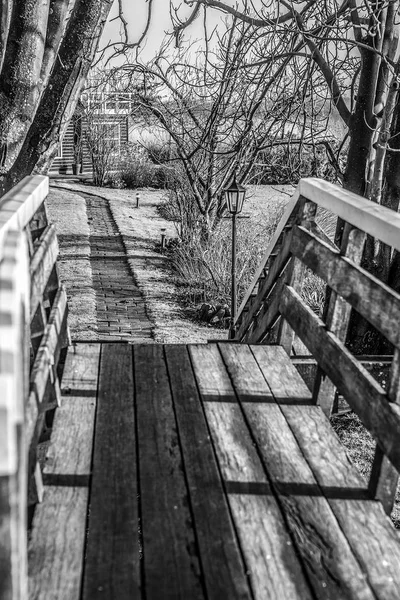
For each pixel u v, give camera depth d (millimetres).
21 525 1482
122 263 16656
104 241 18844
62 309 3627
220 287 14117
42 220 3475
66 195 26109
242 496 2527
